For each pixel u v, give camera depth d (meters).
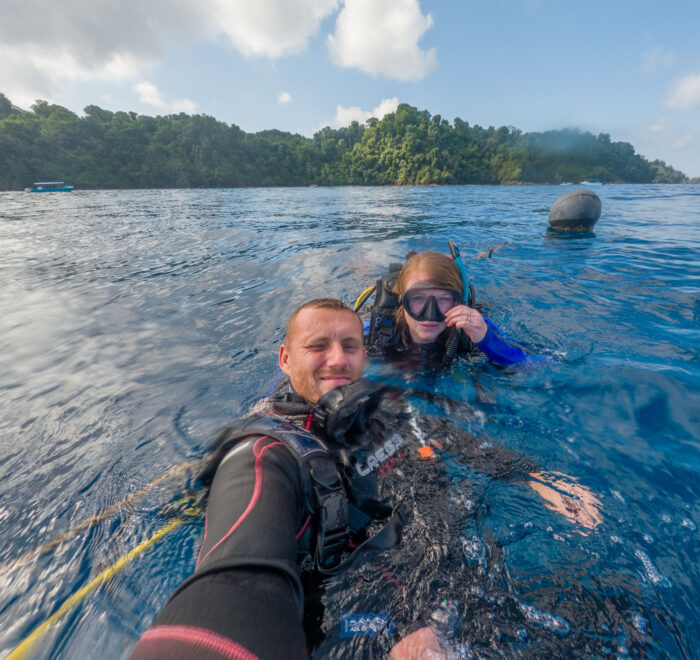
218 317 3.53
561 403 1.90
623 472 1.44
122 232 9.53
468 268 4.88
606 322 3.01
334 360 1.13
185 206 19.19
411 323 2.19
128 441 1.80
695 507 1.28
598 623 0.93
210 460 1.02
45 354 2.83
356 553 0.92
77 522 1.33
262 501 0.71
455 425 1.63
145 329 3.28
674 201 17.72
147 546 1.20
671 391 2.00
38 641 0.95
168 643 0.47
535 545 1.12
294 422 1.12
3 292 4.40
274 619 0.52
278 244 7.35
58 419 2.01
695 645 0.88
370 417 1.33
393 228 9.37
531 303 3.50
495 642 0.89
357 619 0.90
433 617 0.93
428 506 1.19
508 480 1.38
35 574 1.13
